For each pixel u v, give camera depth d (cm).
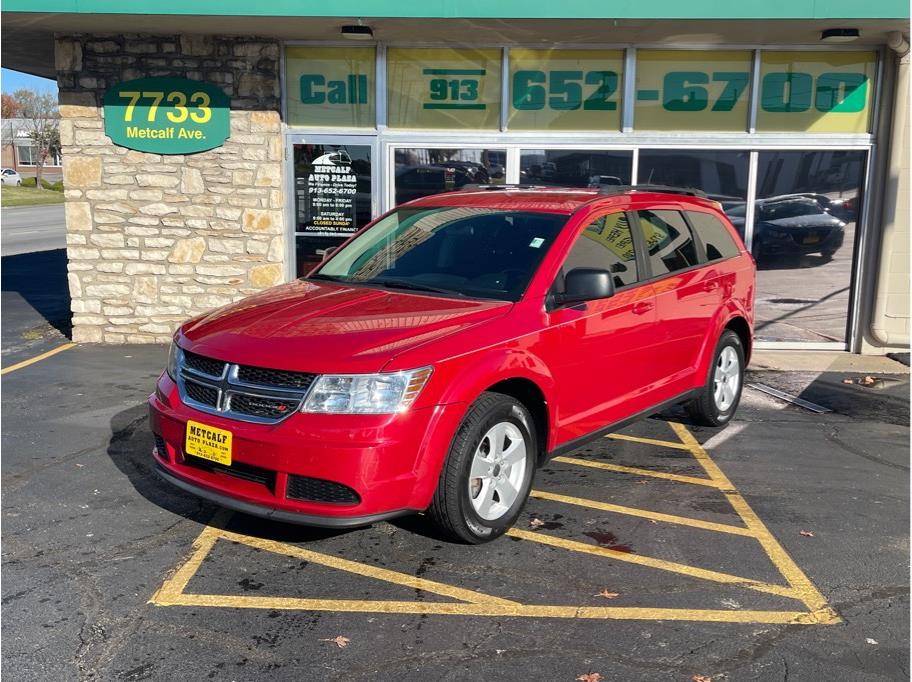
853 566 429
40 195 6084
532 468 462
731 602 389
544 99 922
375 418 383
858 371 874
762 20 784
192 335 448
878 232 917
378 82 916
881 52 895
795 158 921
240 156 916
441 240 535
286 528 468
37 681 321
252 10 782
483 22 806
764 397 773
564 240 499
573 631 362
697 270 612
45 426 648
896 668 337
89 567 416
